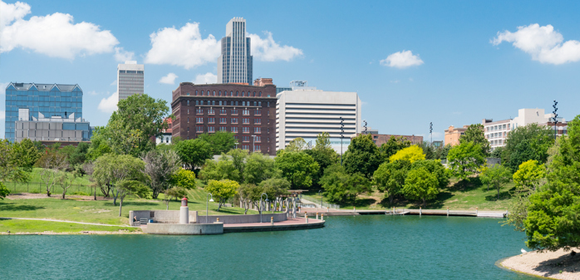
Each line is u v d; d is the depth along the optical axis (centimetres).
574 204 4756
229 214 10475
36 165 15000
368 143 16938
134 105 15988
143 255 6725
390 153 18425
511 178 14525
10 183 12081
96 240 7625
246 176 14438
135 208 9925
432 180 14500
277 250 7419
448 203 14975
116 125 14125
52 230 8088
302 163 16562
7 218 8644
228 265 6319
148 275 5728
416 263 6550
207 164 15225
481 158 15425
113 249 7038
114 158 10312
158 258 6575
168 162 12081
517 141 17600
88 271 5816
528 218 5169
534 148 14575
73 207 9725
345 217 13312
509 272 5794
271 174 14762
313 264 6475
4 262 6103
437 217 13212
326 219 12681
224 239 8294
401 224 11350
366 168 16488
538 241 5197
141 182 10088
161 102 16500
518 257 6425
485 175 14712
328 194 15762
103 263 6200
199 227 8681
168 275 5750
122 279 5538
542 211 5031
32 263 6094
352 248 7731
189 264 6303
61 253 6662
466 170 16488
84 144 19450
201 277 5700
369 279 5675
